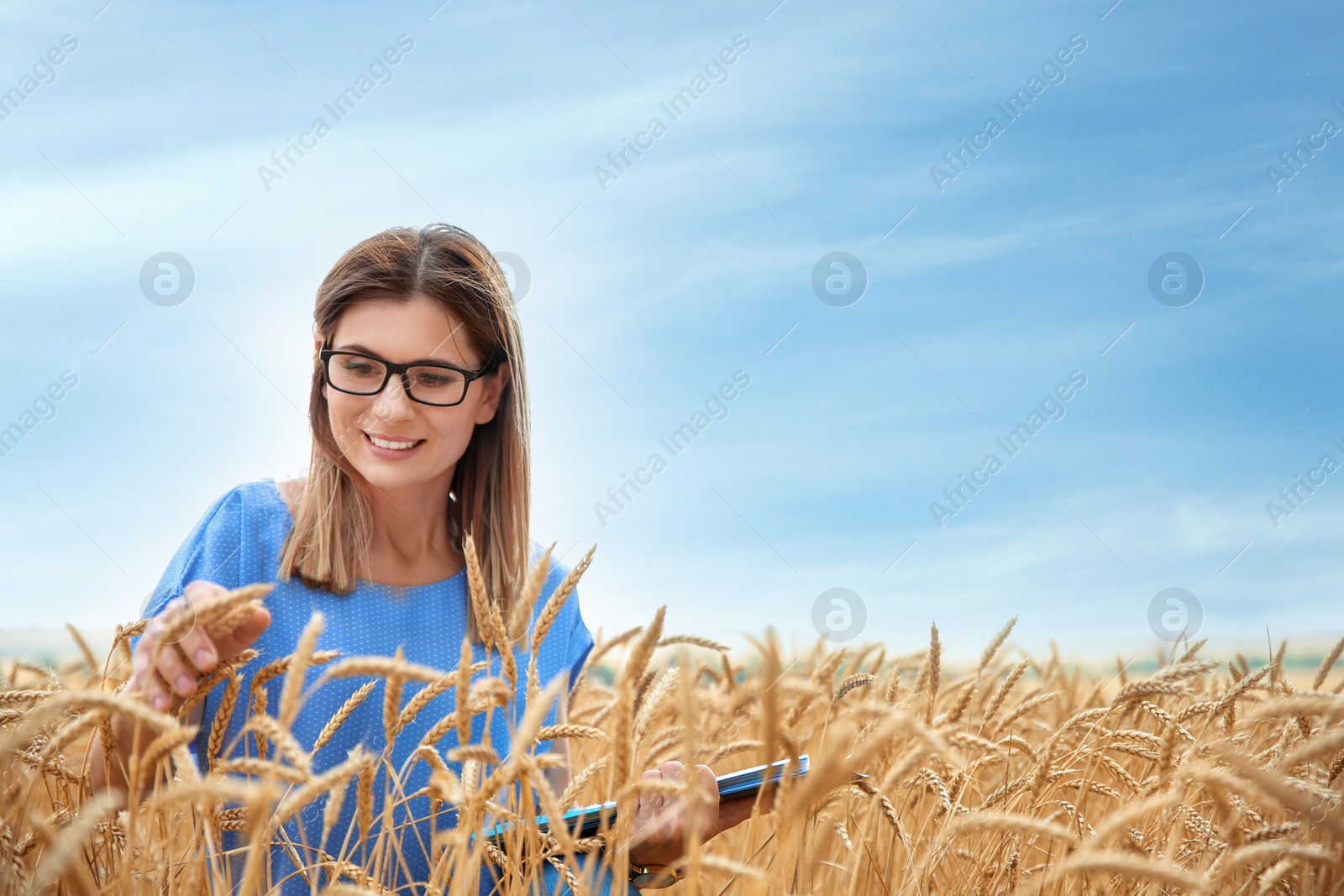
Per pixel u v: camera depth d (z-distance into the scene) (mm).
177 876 1605
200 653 1504
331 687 2264
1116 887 1971
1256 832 1812
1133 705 2174
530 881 1628
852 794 1891
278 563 2402
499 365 2604
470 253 2562
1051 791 2170
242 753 2129
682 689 1303
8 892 1373
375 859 1563
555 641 2631
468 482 2645
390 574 2492
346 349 2348
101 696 1175
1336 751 1975
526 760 1359
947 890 2113
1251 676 2225
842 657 2279
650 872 1955
